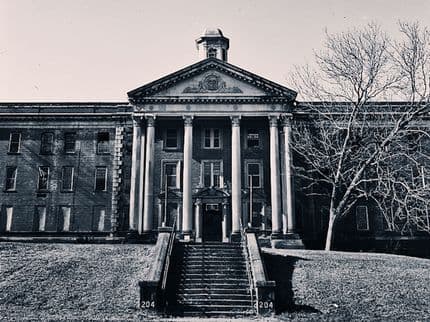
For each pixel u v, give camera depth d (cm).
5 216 4575
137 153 4425
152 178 4359
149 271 2362
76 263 2747
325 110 4194
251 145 4597
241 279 2519
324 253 3238
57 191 4619
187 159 4347
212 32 5247
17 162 4703
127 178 4638
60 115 4769
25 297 2306
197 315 2175
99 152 4719
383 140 3662
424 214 4166
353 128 3769
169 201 4469
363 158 3878
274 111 4431
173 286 2450
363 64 3734
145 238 4247
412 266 2855
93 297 2309
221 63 4494
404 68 3616
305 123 4525
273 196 4272
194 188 4472
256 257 2552
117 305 2227
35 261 2784
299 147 4166
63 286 2430
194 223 4375
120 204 4556
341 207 3659
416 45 3603
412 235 4406
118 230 4494
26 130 4781
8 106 4812
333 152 4341
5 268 2672
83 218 4553
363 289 2427
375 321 2080
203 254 2848
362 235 4425
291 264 2784
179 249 2945
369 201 4491
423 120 4159
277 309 2225
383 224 4444
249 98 4428
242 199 4434
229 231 4325
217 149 4569
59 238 4447
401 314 2166
